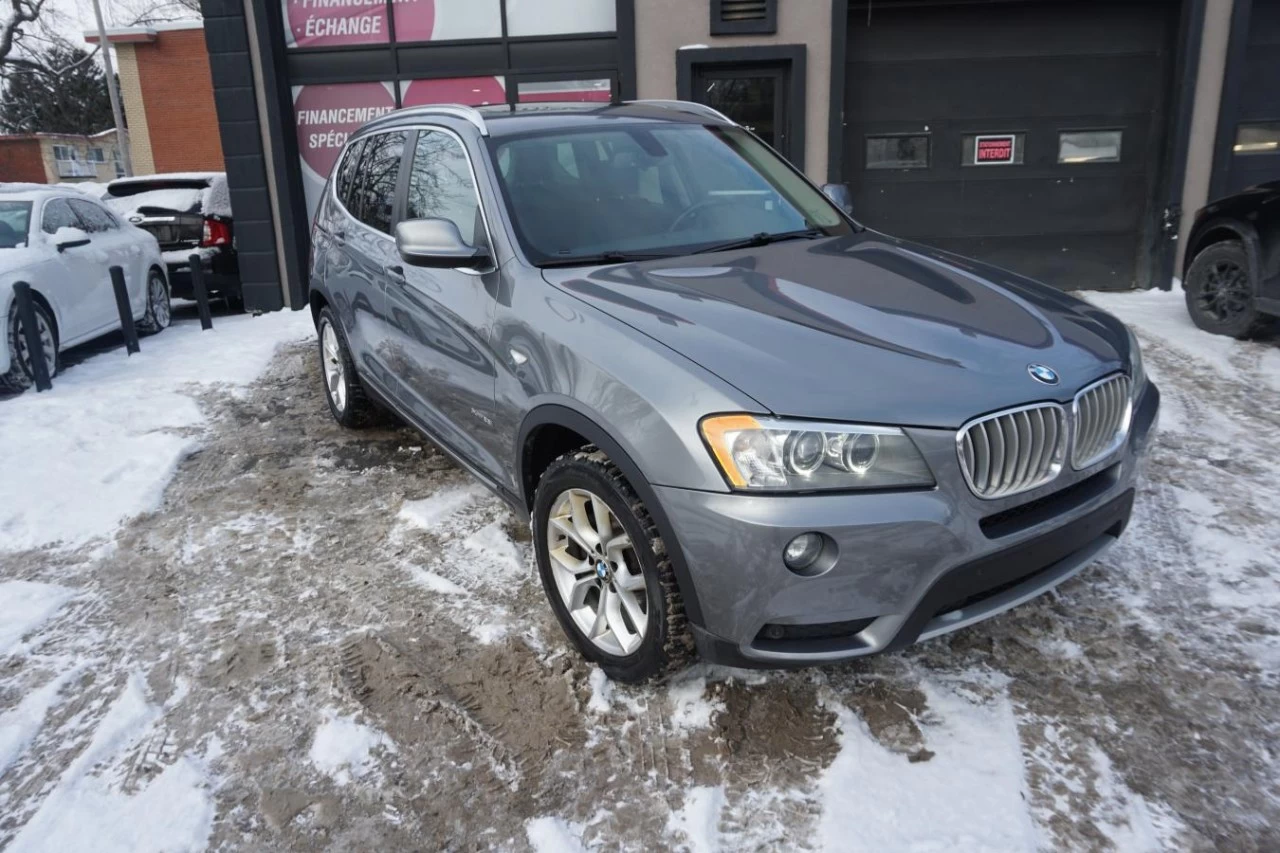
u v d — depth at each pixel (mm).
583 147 3783
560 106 4238
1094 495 2697
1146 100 8758
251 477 4898
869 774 2445
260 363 7551
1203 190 8633
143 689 2988
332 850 2293
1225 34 8250
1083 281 9234
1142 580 3377
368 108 9781
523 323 3020
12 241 7305
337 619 3377
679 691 2832
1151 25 8570
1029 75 8773
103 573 3838
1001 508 2436
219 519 4352
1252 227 6402
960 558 2369
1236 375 5918
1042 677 2836
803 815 2324
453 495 4512
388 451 5227
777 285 3004
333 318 5172
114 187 10391
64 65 39531
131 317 8070
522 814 2385
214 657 3160
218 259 10203
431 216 3855
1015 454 2441
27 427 5758
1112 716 2646
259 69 9461
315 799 2467
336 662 3094
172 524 4312
